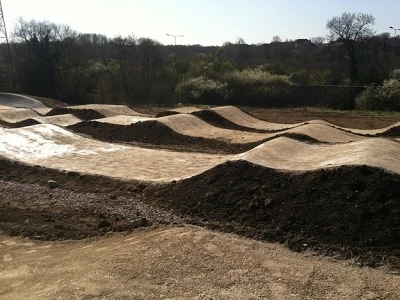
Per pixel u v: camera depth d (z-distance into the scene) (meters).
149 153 15.85
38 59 43.75
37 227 8.79
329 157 11.62
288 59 57.62
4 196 11.06
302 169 10.13
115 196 10.83
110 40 53.53
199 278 6.28
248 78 41.62
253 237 8.01
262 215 8.73
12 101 36.56
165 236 7.73
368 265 6.81
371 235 7.47
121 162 14.30
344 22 43.25
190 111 24.83
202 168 13.37
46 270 6.84
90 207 10.13
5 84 44.38
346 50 48.22
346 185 8.70
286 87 39.22
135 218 9.34
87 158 14.84
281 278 6.31
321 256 7.18
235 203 9.34
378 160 9.99
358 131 20.77
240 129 21.22
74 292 5.92
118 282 6.16
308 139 15.90
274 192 9.28
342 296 5.83
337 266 6.79
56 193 11.25
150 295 5.83
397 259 6.89
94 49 62.00
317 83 44.09
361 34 43.12
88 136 18.73
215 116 22.39
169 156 15.36
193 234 7.79
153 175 12.60
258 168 10.22
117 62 47.34
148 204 10.17
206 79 42.56
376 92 34.47
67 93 43.97
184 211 9.54
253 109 35.97
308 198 8.73
